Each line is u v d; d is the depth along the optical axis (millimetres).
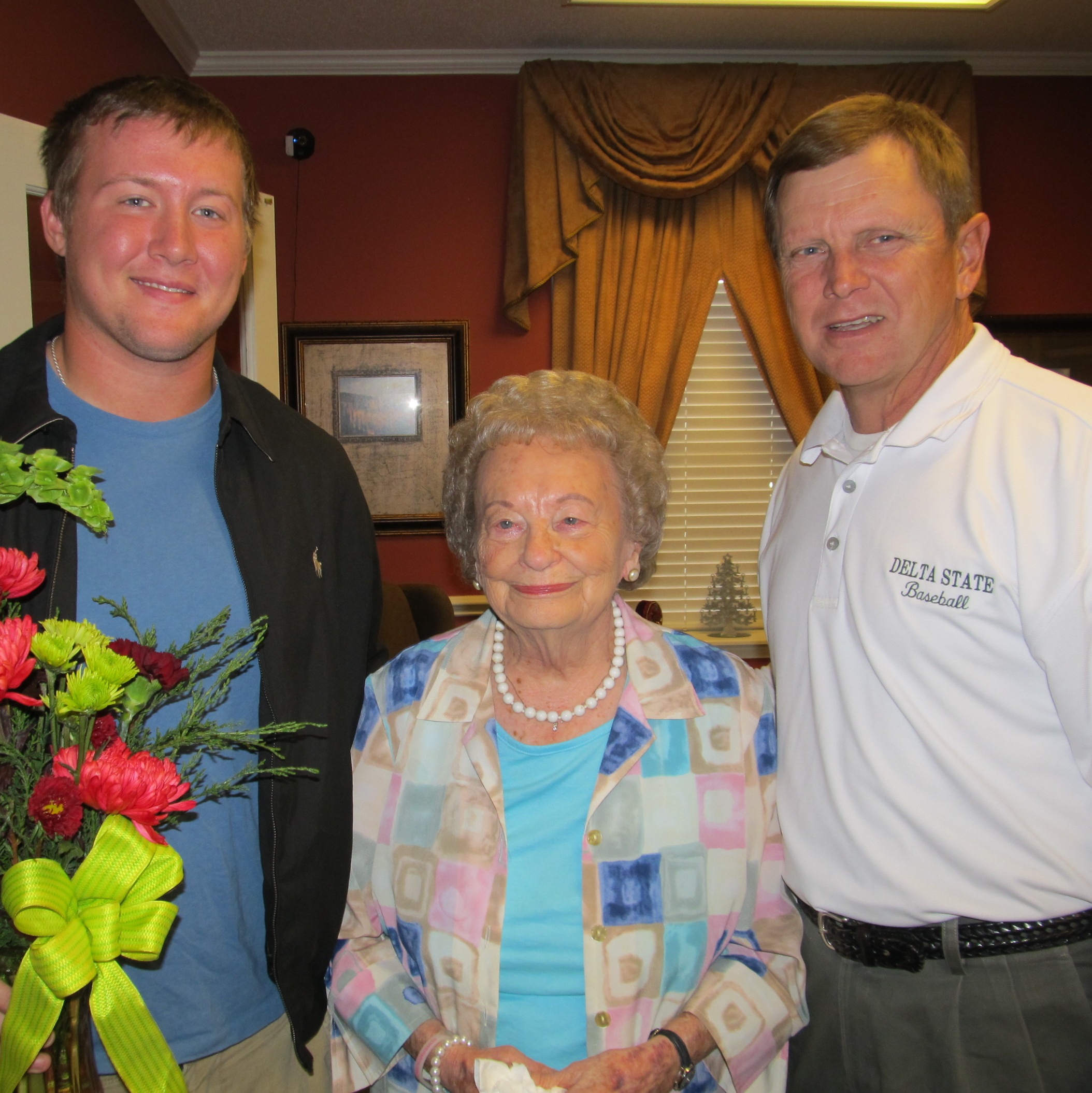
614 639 1324
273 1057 1284
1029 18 3869
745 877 1229
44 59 2734
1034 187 4395
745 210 4242
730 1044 1133
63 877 762
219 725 970
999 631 1121
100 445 1239
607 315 4195
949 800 1144
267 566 1276
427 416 4277
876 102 1222
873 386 1277
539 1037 1158
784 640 1348
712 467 4574
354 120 4188
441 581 4363
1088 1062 1122
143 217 1168
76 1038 835
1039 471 1111
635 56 4148
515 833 1203
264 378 3004
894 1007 1184
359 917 1277
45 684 826
